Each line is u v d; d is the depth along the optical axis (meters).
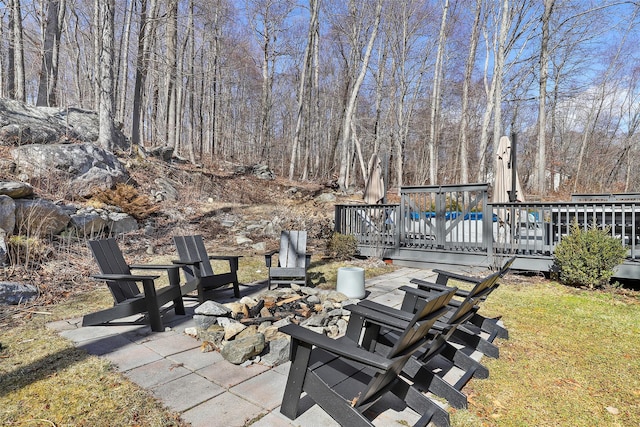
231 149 25.55
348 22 20.12
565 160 24.69
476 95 22.94
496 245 6.27
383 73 21.12
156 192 10.26
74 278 5.03
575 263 5.16
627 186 22.88
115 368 2.62
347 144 17.86
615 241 5.02
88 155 8.44
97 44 11.55
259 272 6.11
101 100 10.02
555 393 2.42
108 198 7.92
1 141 7.65
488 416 2.16
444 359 2.94
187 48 17.67
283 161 25.69
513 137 6.82
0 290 3.93
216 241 8.88
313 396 1.95
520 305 4.40
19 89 12.08
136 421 2.00
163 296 3.54
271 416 2.07
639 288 5.41
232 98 26.06
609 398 2.37
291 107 28.36
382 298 4.75
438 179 25.00
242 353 2.70
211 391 2.33
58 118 10.16
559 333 3.50
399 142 21.14
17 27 11.97
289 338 2.90
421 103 23.67
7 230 5.27
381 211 7.64
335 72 25.69
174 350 2.96
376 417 2.11
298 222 10.98
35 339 3.12
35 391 2.28
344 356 1.76
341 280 4.66
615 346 3.19
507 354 3.03
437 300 1.92
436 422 2.04
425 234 7.01
